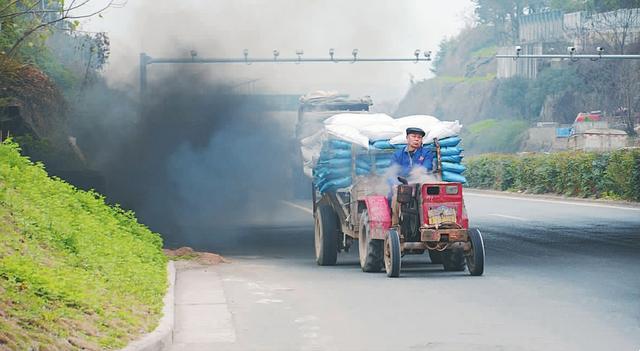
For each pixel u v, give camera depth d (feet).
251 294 70.69
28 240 60.95
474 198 216.33
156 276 69.97
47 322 45.09
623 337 52.11
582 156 206.49
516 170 243.40
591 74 423.64
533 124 469.16
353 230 86.02
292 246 113.70
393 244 78.38
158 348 48.65
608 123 395.34
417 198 78.64
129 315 53.11
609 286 72.02
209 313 62.13
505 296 67.62
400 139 84.58
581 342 50.88
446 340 52.13
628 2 458.09
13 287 48.67
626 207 171.73
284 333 55.16
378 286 74.08
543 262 88.58
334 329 56.18
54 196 79.71
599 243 105.91
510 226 131.75
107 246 70.44
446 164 82.07
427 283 75.25
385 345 51.21
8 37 128.06
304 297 68.95
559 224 133.80
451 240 77.97
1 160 83.35
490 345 50.55
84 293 52.47
